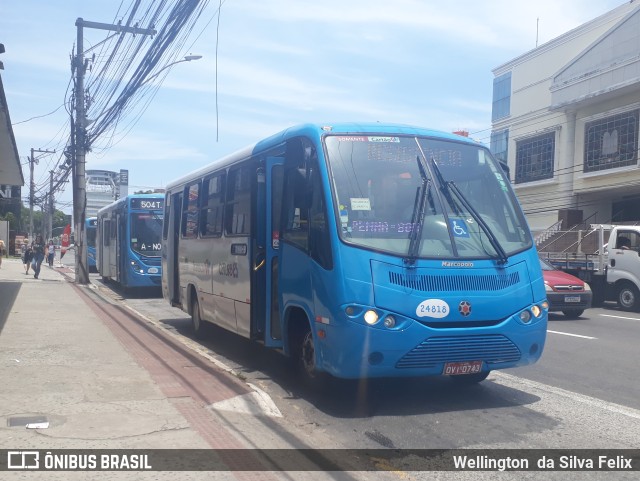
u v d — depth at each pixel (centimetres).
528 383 841
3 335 1089
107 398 681
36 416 609
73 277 2986
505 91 3738
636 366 960
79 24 2175
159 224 2025
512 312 679
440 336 646
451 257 670
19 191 3644
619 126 2911
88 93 2366
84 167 2441
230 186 988
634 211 3020
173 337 1145
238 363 976
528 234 740
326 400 748
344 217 672
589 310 1866
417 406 723
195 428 591
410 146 733
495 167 770
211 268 1063
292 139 778
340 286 645
